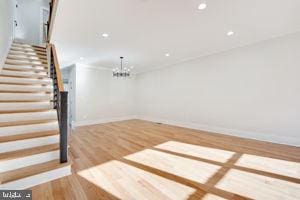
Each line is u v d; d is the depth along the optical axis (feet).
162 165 8.51
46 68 13.09
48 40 13.56
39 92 10.11
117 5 7.70
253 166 8.36
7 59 11.66
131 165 8.49
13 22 16.38
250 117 13.79
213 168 8.15
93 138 14.10
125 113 26.03
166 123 22.11
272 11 8.58
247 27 10.57
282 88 12.00
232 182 6.82
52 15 9.68
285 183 6.73
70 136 14.82
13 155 6.37
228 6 8.03
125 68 23.21
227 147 11.50
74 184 6.56
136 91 27.48
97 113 22.40
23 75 10.93
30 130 7.92
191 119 18.83
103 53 16.05
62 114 7.04
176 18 9.17
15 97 9.25
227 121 15.42
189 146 11.78
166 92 22.09
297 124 11.35
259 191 6.16
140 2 7.50
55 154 7.36
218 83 16.10
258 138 13.29
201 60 17.62
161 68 22.74
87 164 8.58
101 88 22.89
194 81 18.42
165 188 6.37
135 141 13.15
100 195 5.87
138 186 6.51
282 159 9.22
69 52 15.52
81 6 7.71
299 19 9.53
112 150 10.87
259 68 13.17
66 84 24.27
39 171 6.32
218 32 11.34
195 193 6.04
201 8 8.11
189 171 7.82
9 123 7.50
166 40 12.75
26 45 15.43
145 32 11.08
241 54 14.28
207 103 17.12
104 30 10.62
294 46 11.43
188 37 12.19
